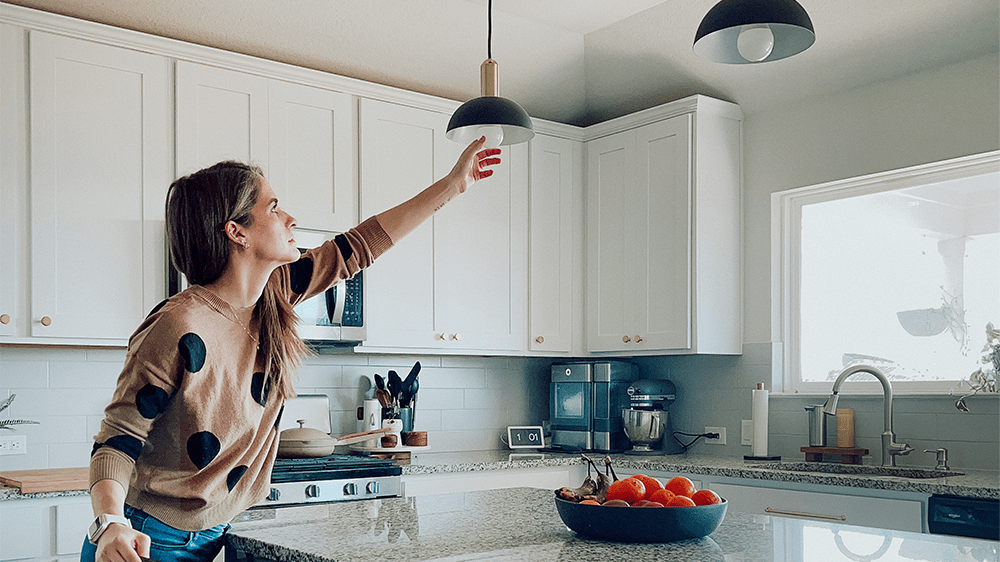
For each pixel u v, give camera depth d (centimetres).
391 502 213
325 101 385
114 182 332
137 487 161
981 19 337
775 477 341
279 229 178
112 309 328
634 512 153
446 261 413
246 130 363
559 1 405
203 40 375
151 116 342
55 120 321
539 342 443
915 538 164
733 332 425
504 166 438
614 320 447
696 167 413
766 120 427
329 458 351
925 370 373
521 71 448
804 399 402
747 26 200
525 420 481
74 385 349
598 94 473
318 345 385
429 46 417
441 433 447
